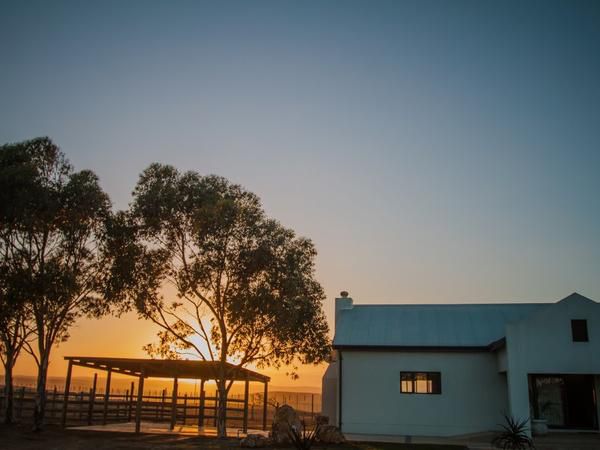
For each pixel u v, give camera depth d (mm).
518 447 20219
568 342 23344
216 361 24781
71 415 31375
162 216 23938
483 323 28656
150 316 24391
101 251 25484
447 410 26234
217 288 23656
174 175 24859
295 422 21406
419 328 28578
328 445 20781
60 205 25031
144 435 24406
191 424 32844
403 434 26188
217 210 22750
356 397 27047
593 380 24453
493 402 26016
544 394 24797
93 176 26172
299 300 23719
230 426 33094
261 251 23000
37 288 24641
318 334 24719
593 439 22047
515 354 23422
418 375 26969
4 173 23578
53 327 25672
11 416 27484
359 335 28297
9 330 27516
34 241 25406
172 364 26844
